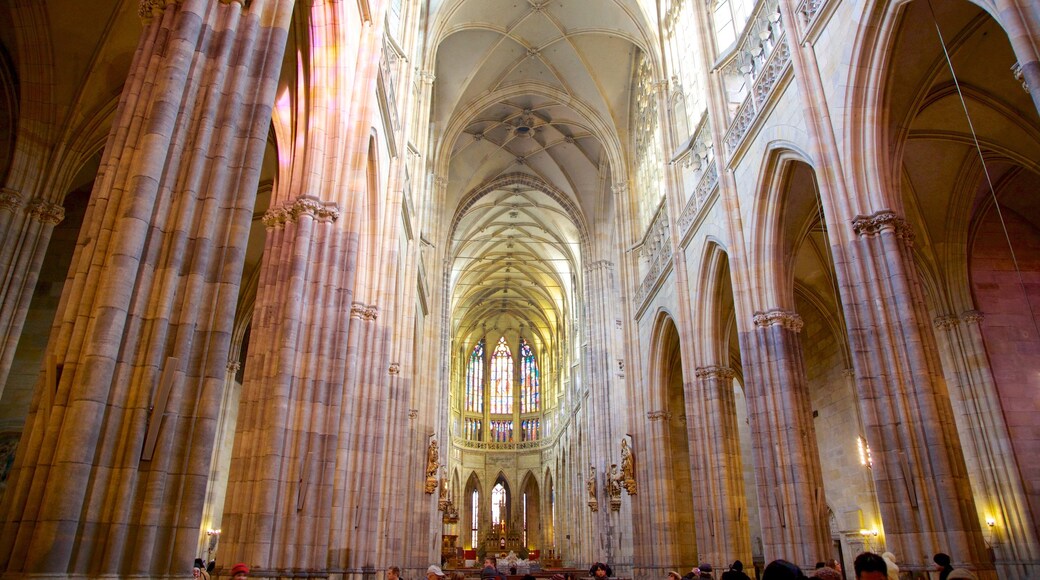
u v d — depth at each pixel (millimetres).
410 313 24078
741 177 18891
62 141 15578
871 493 22344
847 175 13148
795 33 15133
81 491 5953
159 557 6402
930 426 11070
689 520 29156
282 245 12648
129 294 6625
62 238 20766
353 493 15156
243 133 8078
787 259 18688
